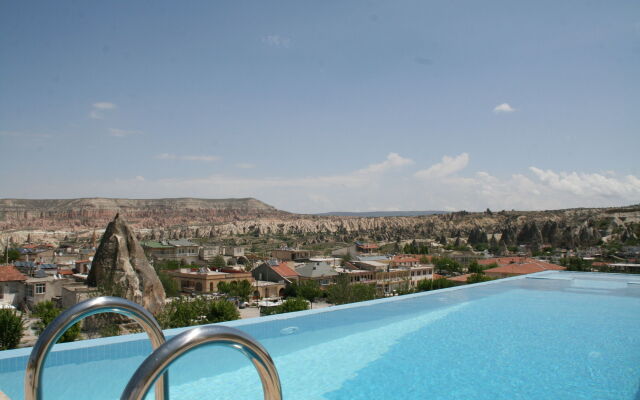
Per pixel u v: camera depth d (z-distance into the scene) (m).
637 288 16.28
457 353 8.71
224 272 73.88
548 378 7.48
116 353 6.76
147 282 34.16
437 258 107.06
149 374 1.59
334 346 8.94
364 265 85.44
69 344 6.48
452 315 11.80
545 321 11.33
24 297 53.22
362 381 7.29
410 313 11.70
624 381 7.35
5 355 5.87
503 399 6.64
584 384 7.22
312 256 124.00
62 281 53.78
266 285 73.00
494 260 87.00
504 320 11.35
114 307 2.53
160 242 113.19
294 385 7.13
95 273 34.81
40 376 2.35
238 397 6.11
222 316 34.09
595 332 10.31
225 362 7.35
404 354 8.59
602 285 17.12
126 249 34.84
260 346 1.85
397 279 84.12
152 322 2.69
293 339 9.17
